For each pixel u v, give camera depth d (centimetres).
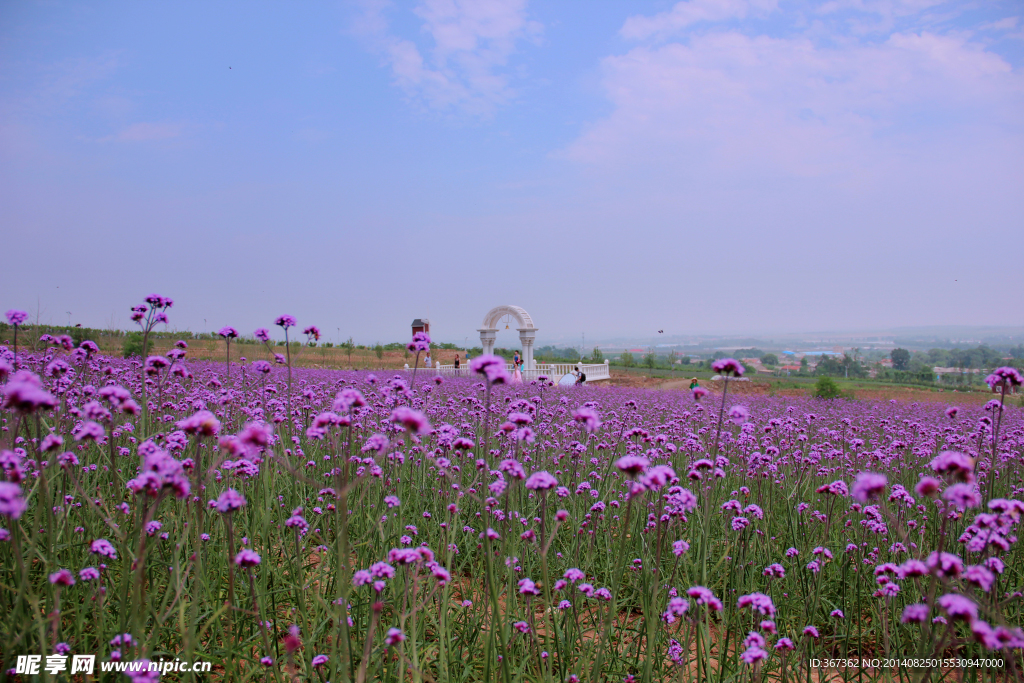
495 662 332
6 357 473
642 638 395
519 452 610
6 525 332
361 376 1858
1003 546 327
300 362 3900
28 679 262
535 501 555
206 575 344
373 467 471
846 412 1568
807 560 449
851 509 547
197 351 2695
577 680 317
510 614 353
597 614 410
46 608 307
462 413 837
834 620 418
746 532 390
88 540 391
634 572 446
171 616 330
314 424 316
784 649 323
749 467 584
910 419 1273
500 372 335
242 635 329
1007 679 345
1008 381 438
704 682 321
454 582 440
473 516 532
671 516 413
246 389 916
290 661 287
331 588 375
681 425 927
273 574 372
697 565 372
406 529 449
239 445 273
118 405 303
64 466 356
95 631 326
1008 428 995
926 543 484
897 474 753
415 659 282
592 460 682
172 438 387
